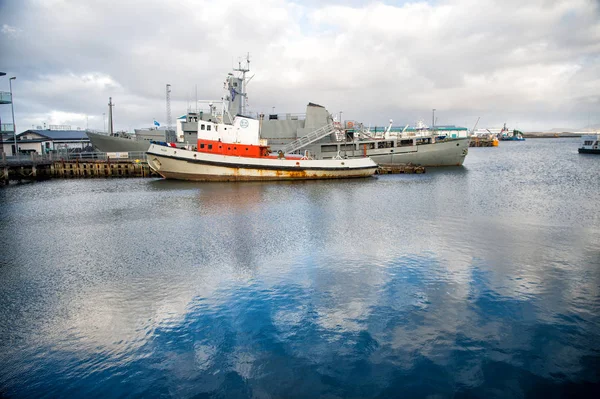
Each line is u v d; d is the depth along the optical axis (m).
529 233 19.64
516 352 9.59
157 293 13.10
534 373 8.86
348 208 27.31
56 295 13.14
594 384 8.48
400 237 19.22
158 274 14.77
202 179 43.50
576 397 8.12
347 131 56.88
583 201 28.69
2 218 26.14
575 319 10.99
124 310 11.97
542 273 14.23
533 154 99.69
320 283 13.65
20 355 9.83
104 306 12.26
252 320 11.23
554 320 10.97
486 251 16.78
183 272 14.91
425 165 58.06
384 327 10.75
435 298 12.38
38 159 54.72
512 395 8.22
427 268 14.88
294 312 11.63
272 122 53.75
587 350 9.61
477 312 11.47
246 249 17.59
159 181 45.38
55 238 20.45
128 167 52.53
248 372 9.05
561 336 10.20
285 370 9.09
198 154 42.19
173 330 10.81
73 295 13.11
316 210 26.62
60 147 74.69
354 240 18.78
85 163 53.31
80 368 9.30
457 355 9.52
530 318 11.10
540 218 23.09
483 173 51.47
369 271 14.67
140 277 14.51
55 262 16.47
